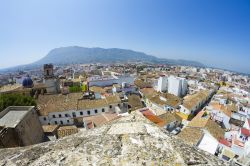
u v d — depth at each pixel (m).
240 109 40.97
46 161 2.67
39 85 55.69
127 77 65.31
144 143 2.97
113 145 2.92
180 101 46.66
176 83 58.47
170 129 32.69
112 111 38.47
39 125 25.98
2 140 16.05
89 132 3.50
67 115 36.12
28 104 33.44
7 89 52.66
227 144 24.22
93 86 56.84
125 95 45.88
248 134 24.08
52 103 38.66
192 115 42.69
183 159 2.62
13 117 21.67
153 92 52.62
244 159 17.62
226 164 2.67
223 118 35.84
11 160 2.78
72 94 46.59
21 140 19.08
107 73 100.19
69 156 2.73
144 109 34.53
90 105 37.44
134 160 2.58
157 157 2.64
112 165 2.51
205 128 26.25
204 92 56.38
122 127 3.58
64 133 28.27
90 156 2.70
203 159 2.68
